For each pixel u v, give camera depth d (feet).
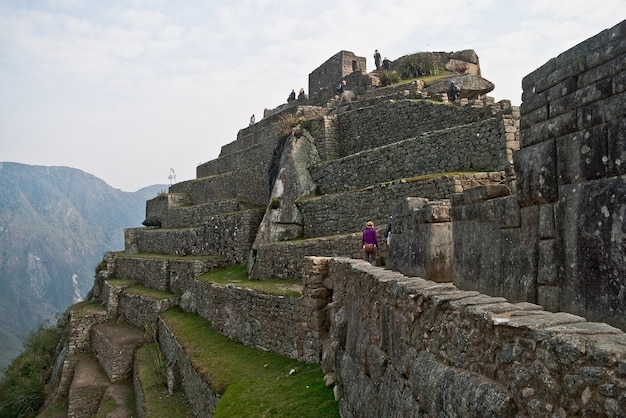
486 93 92.89
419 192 55.21
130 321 93.76
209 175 142.82
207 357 49.52
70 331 96.22
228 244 90.43
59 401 84.12
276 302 46.55
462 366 12.97
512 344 10.92
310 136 87.20
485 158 54.90
